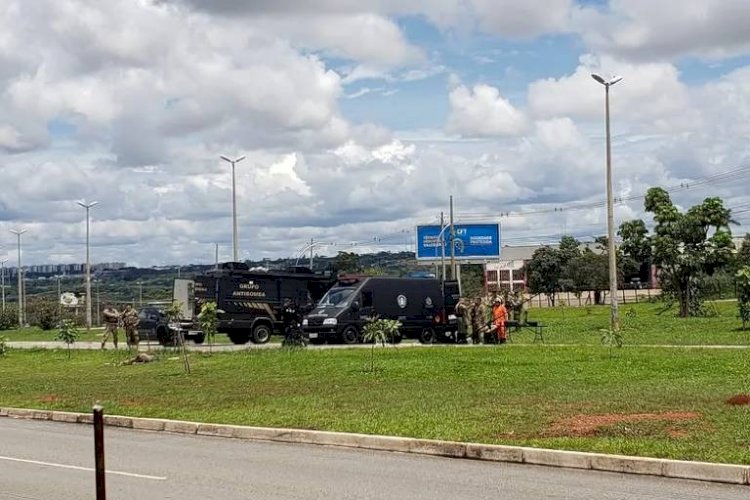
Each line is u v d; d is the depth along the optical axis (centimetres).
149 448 1380
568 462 1130
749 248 7081
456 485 1029
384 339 2547
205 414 1659
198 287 3753
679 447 1131
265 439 1446
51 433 1595
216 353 3095
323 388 1997
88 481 1103
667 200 4869
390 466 1168
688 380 1889
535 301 11025
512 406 1559
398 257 9512
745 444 1135
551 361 2358
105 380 2425
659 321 4488
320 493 998
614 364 2238
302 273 3953
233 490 1029
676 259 4822
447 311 3622
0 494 1030
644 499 934
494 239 6925
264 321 3809
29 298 9100
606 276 9675
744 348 2508
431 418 1464
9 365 3225
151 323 4022
